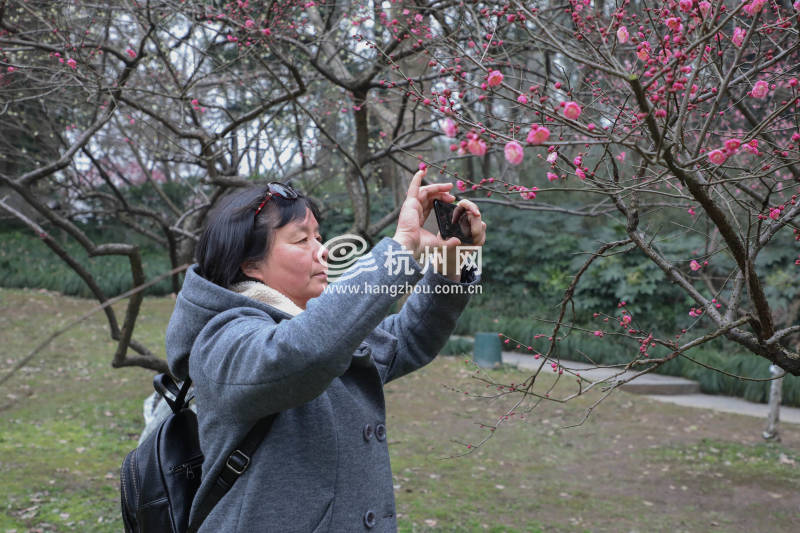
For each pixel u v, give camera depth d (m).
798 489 5.29
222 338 1.10
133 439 6.11
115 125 5.31
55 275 13.66
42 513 4.28
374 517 1.19
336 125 5.75
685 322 10.62
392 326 1.53
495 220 13.52
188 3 3.48
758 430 7.16
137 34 4.64
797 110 1.74
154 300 13.48
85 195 5.30
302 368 1.00
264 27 3.38
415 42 3.07
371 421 1.25
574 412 7.51
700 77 1.67
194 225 4.91
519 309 12.48
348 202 8.05
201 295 1.19
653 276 10.88
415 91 1.37
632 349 10.24
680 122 1.21
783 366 1.45
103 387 7.76
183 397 1.29
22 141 6.21
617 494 5.12
